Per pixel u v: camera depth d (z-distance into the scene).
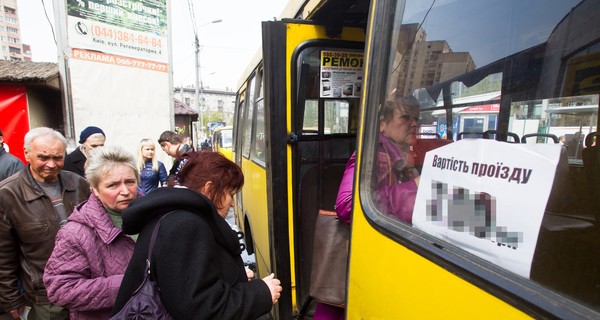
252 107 4.29
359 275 1.40
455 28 1.13
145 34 6.79
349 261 1.50
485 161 0.91
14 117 6.91
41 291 2.25
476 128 1.05
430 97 1.18
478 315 0.84
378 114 1.39
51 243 2.26
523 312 0.75
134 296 1.20
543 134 0.97
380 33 1.41
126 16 6.50
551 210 0.77
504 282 0.79
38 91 7.36
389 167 1.29
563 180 0.78
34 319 2.29
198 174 1.43
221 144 14.22
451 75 1.12
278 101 2.36
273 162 2.39
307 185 2.63
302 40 2.39
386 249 1.21
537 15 0.97
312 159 2.64
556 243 0.76
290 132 2.43
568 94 0.93
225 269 1.35
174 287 1.15
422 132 1.18
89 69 6.09
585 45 0.89
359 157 1.49
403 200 1.20
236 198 6.11
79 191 2.49
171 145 5.02
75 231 1.69
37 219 2.22
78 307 1.65
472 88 1.07
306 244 2.62
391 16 1.36
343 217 1.86
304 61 2.47
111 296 1.64
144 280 1.22
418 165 1.16
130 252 1.78
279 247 2.44
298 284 2.54
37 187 2.27
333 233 2.02
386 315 1.19
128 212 1.28
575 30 0.90
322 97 2.51
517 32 1.01
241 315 1.28
